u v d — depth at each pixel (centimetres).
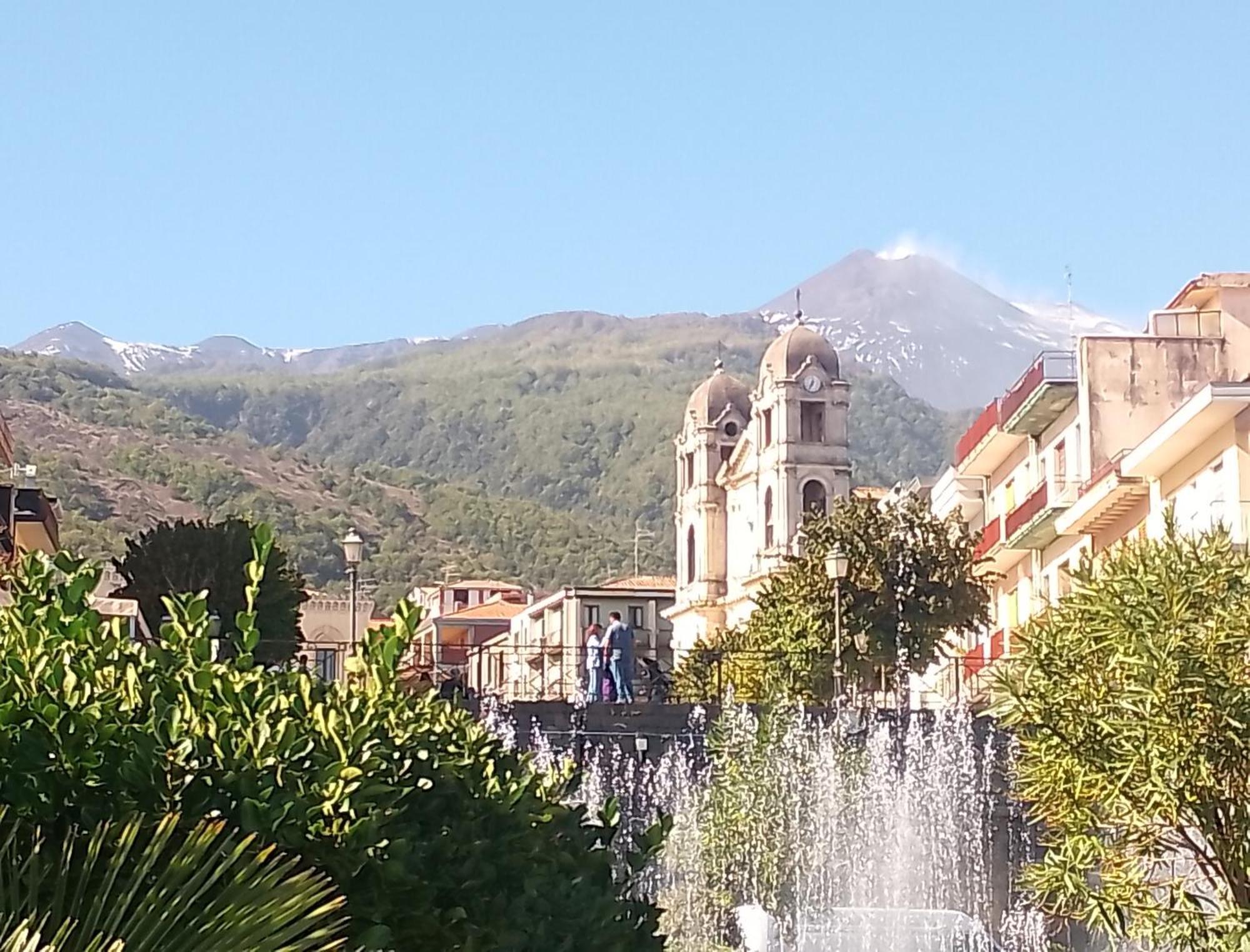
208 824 878
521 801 1105
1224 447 4206
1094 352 5303
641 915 1172
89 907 781
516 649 5741
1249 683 2228
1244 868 2214
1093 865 2342
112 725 947
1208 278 5362
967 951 2856
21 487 6662
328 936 840
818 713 4906
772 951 3022
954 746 4628
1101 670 2289
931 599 6216
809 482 12031
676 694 6575
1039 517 5506
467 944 1000
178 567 5169
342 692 1128
